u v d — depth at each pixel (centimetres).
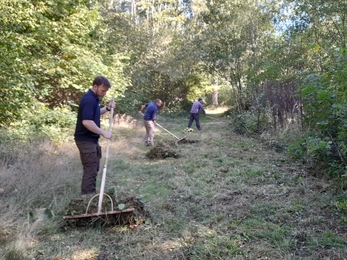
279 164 605
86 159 398
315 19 1102
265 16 1448
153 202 415
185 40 1952
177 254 276
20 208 371
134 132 1115
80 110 392
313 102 458
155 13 3117
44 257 271
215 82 2728
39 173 474
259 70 1345
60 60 938
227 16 1559
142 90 1748
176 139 991
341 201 378
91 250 285
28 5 842
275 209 377
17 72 742
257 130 1042
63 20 1007
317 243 283
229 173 553
